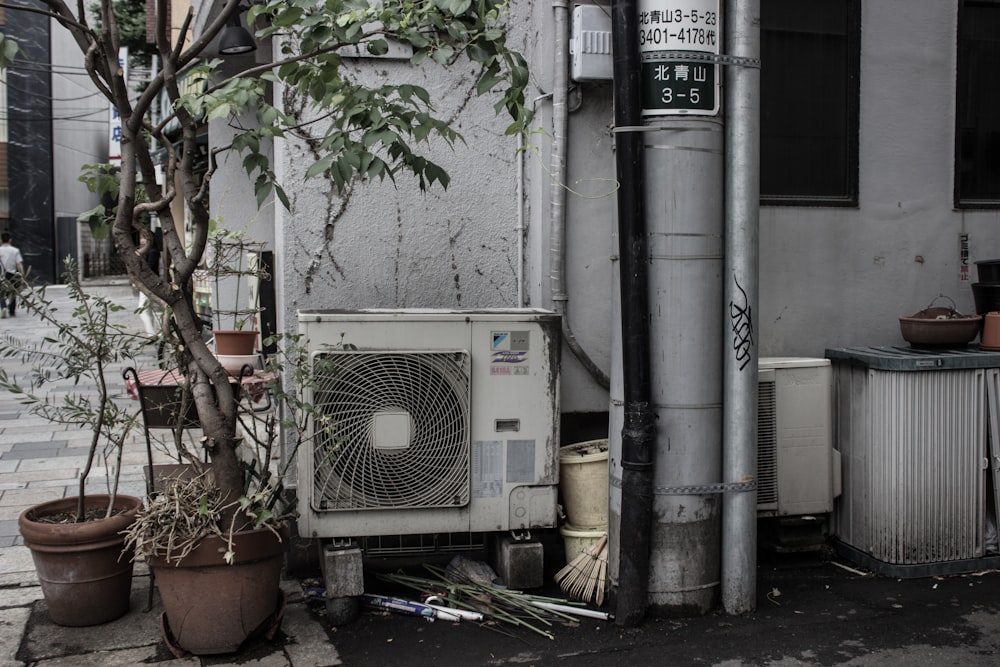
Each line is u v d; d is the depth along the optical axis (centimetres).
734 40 424
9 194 3114
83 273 3422
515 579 444
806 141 552
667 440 424
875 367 482
